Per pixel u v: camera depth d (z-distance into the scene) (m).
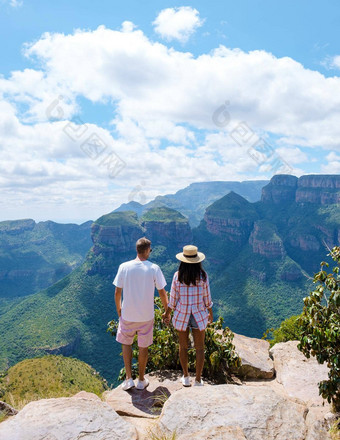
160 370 5.59
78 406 3.03
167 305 4.64
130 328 4.43
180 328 4.55
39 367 45.47
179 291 4.60
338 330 4.04
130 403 4.16
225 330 6.01
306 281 140.75
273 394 3.47
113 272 154.88
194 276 4.46
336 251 4.42
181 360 4.80
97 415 2.92
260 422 3.01
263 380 5.96
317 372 5.84
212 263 173.12
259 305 135.62
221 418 3.05
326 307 4.31
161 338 5.85
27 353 108.44
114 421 2.88
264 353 6.96
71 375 46.16
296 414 3.20
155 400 4.20
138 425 3.61
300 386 5.45
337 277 4.32
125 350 4.53
